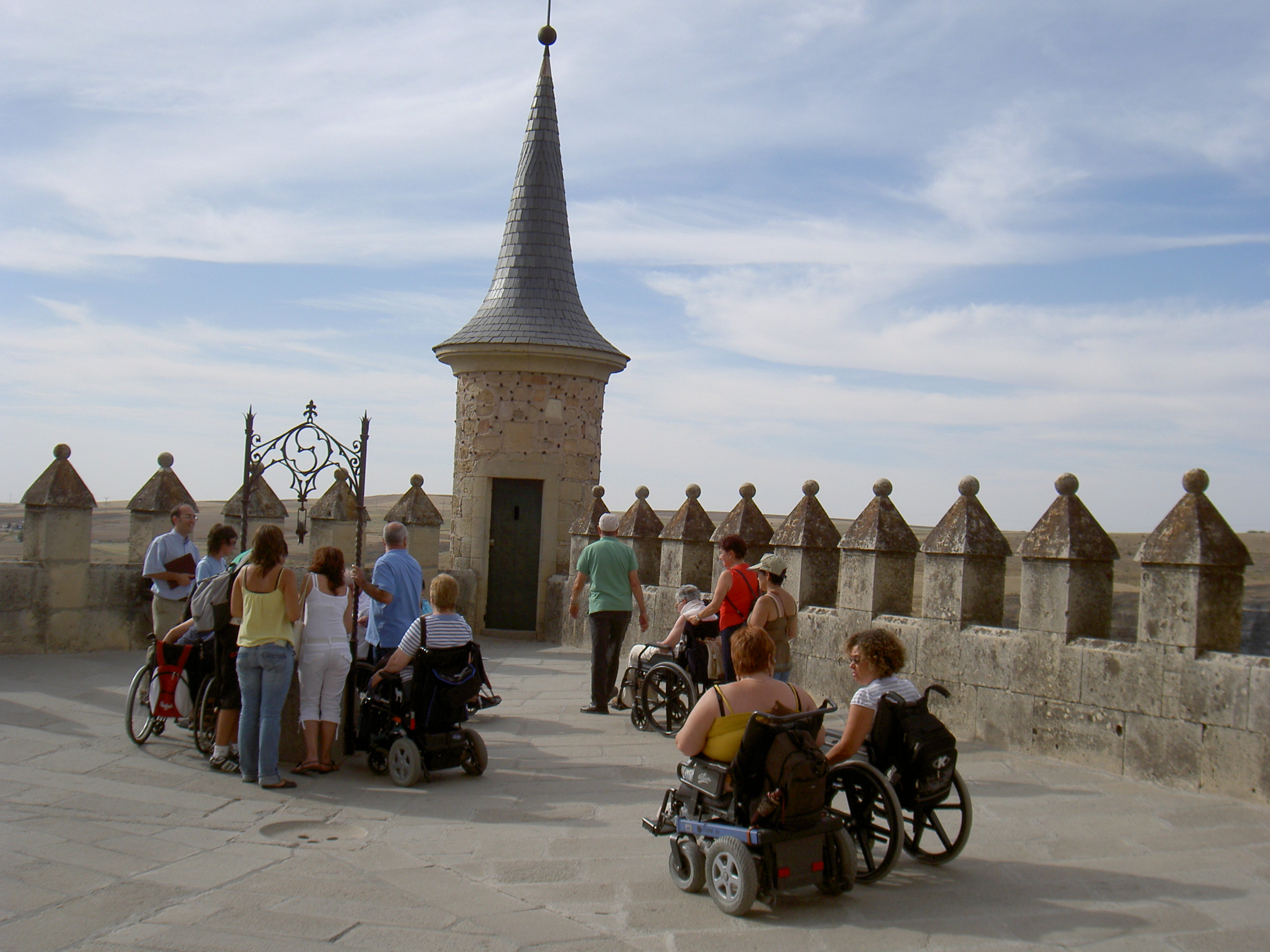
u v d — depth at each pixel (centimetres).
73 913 467
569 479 1702
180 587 1034
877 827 545
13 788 678
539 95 1839
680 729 923
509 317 1712
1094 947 452
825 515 1145
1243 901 508
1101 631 834
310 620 764
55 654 1281
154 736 851
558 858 570
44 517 1273
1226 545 727
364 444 857
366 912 481
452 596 753
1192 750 721
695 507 1350
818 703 1068
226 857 561
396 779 736
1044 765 799
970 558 911
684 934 463
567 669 1341
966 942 457
